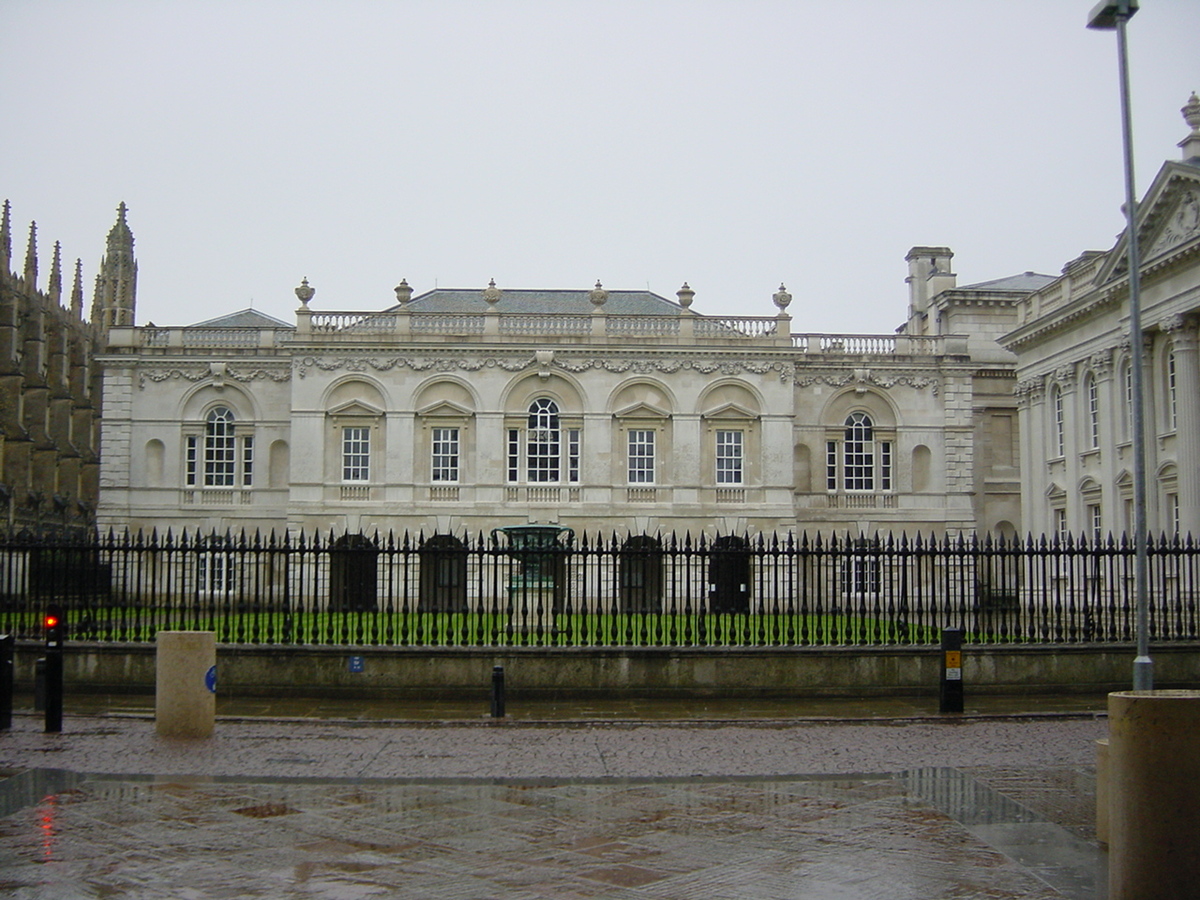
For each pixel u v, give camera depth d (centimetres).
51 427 8431
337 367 6188
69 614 3048
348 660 2547
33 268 8138
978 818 1412
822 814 1432
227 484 6525
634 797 1530
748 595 2702
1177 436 4522
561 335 6225
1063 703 2534
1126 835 1055
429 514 6125
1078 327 5406
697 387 6259
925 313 8081
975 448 7119
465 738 2050
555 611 2697
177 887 1113
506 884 1127
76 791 1544
